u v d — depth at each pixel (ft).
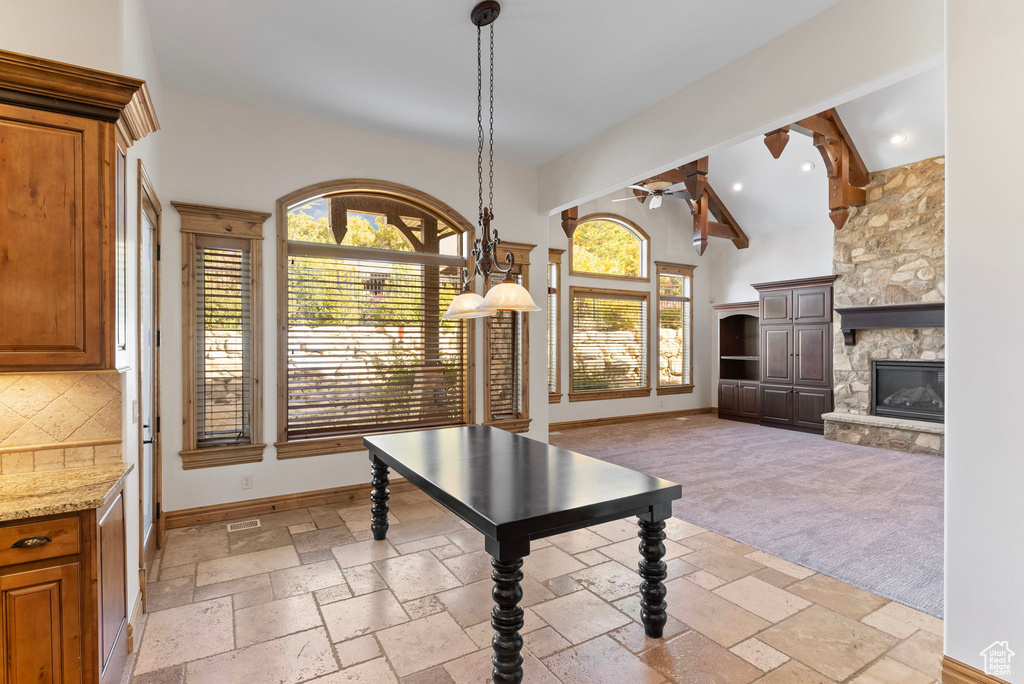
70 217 6.11
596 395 25.93
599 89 11.86
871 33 8.42
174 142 11.77
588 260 26.40
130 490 7.50
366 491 14.08
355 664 6.86
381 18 9.14
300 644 7.31
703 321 30.35
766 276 27.66
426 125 13.76
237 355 12.57
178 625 7.78
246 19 9.14
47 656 5.15
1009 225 5.74
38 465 6.47
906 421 20.25
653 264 28.22
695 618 8.00
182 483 11.86
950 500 6.18
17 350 5.88
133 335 7.72
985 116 5.95
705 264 30.40
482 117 13.33
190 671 6.70
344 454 13.88
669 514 7.50
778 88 9.82
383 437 10.98
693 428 25.22
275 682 6.49
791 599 8.60
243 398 12.67
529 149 15.64
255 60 10.56
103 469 6.56
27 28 6.36
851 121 20.18
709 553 10.46
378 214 14.62
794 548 10.71
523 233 16.89
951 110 6.24
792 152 22.59
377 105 12.62
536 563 10.07
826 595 8.73
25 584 5.04
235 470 12.46
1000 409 5.79
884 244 21.48
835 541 11.07
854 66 8.64
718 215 28.12
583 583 9.21
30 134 5.92
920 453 19.40
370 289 14.32
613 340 26.94
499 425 16.25
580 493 6.98
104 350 6.26
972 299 6.03
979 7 6.00
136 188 8.00
